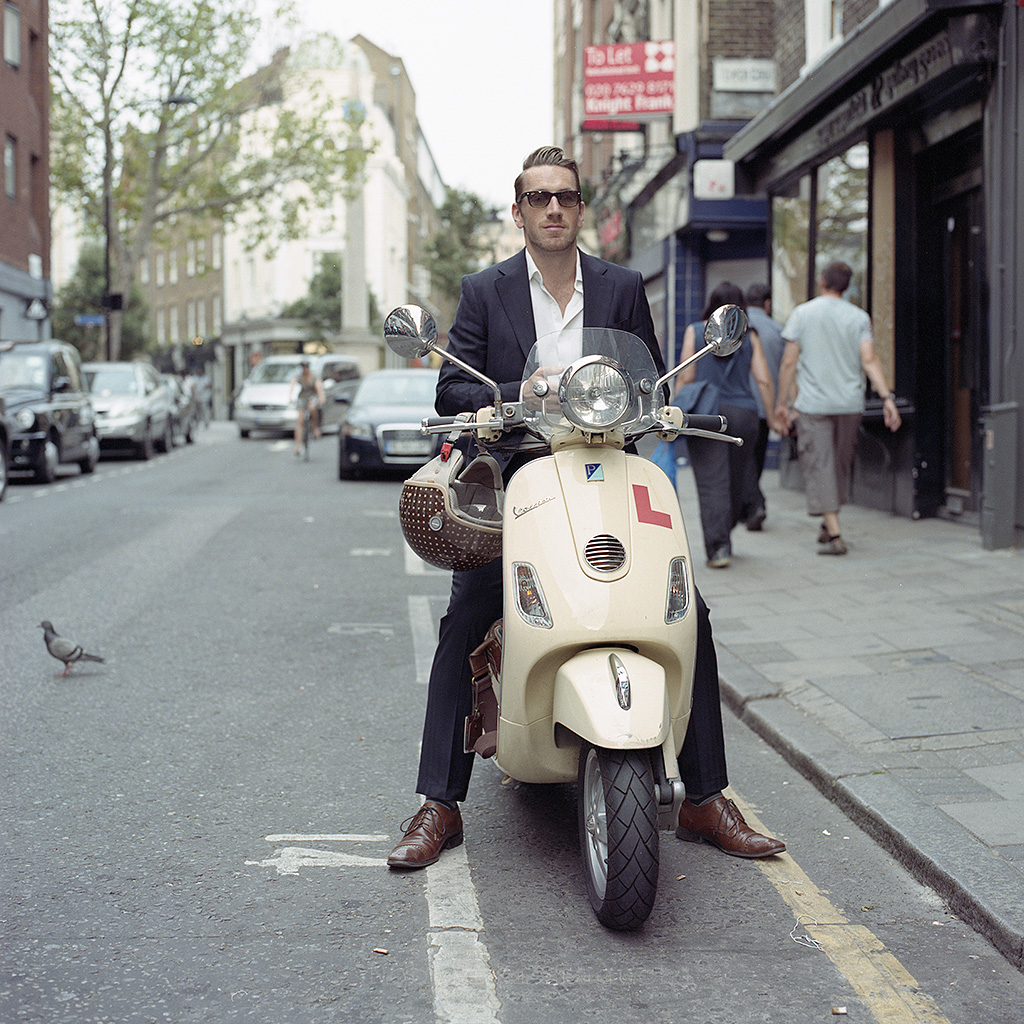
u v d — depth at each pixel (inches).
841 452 354.0
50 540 440.5
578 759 139.3
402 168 2642.7
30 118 1175.6
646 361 144.8
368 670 252.7
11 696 231.0
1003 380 331.6
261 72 1352.1
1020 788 167.5
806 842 160.6
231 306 2385.6
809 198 517.3
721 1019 114.0
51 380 709.3
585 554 132.8
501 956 126.6
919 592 292.4
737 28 686.5
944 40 352.8
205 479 714.2
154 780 183.9
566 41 1392.7
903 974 123.6
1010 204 325.1
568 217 148.3
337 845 158.6
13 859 152.7
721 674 232.2
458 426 142.1
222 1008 115.3
